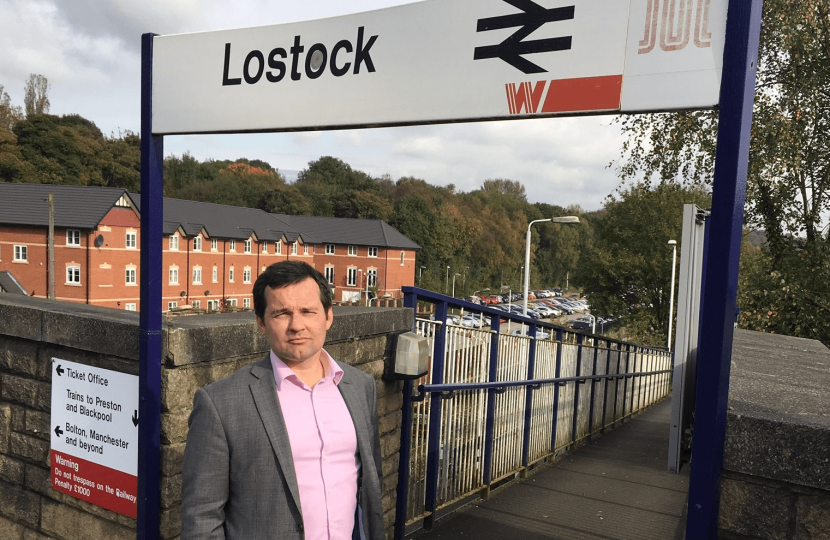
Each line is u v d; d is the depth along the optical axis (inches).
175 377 93.4
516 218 4761.3
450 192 4719.5
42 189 2049.7
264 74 85.3
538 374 251.0
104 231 1989.4
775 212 412.2
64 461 111.0
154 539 92.7
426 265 4003.4
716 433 60.5
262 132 87.4
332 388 71.5
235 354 102.9
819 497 63.9
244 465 65.1
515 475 230.5
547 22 66.2
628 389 505.0
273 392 67.3
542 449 264.7
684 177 455.8
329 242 2999.5
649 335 1473.9
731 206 57.3
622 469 262.4
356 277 3006.9
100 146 3543.3
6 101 3846.0
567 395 303.6
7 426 119.8
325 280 70.8
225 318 113.8
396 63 75.9
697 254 192.4
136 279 2100.1
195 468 65.0
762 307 406.9
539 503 196.4
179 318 111.2
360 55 78.3
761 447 65.2
